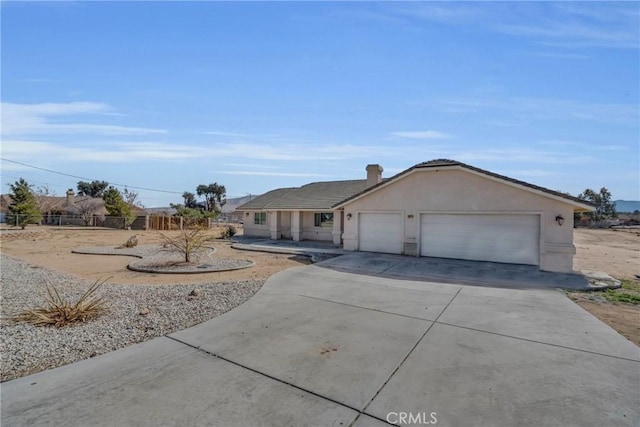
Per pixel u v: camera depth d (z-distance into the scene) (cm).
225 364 471
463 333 594
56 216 4619
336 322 655
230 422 340
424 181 1499
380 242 1645
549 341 555
